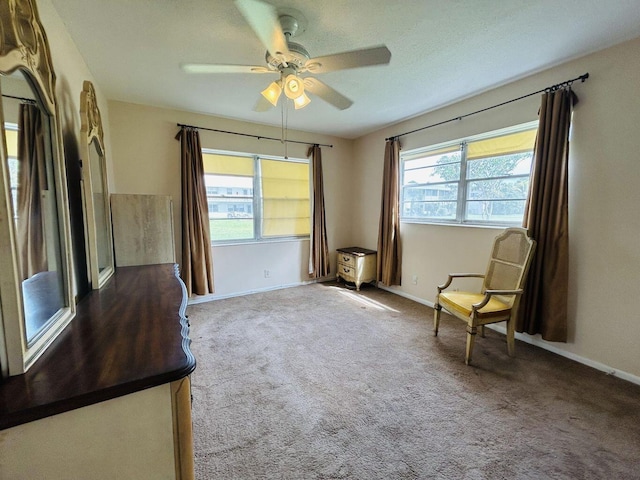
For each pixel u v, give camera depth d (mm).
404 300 3977
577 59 2293
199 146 3619
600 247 2236
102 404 822
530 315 2559
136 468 890
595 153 2227
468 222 3295
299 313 3479
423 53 2207
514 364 2346
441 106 3383
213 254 3941
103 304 1532
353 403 1879
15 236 878
